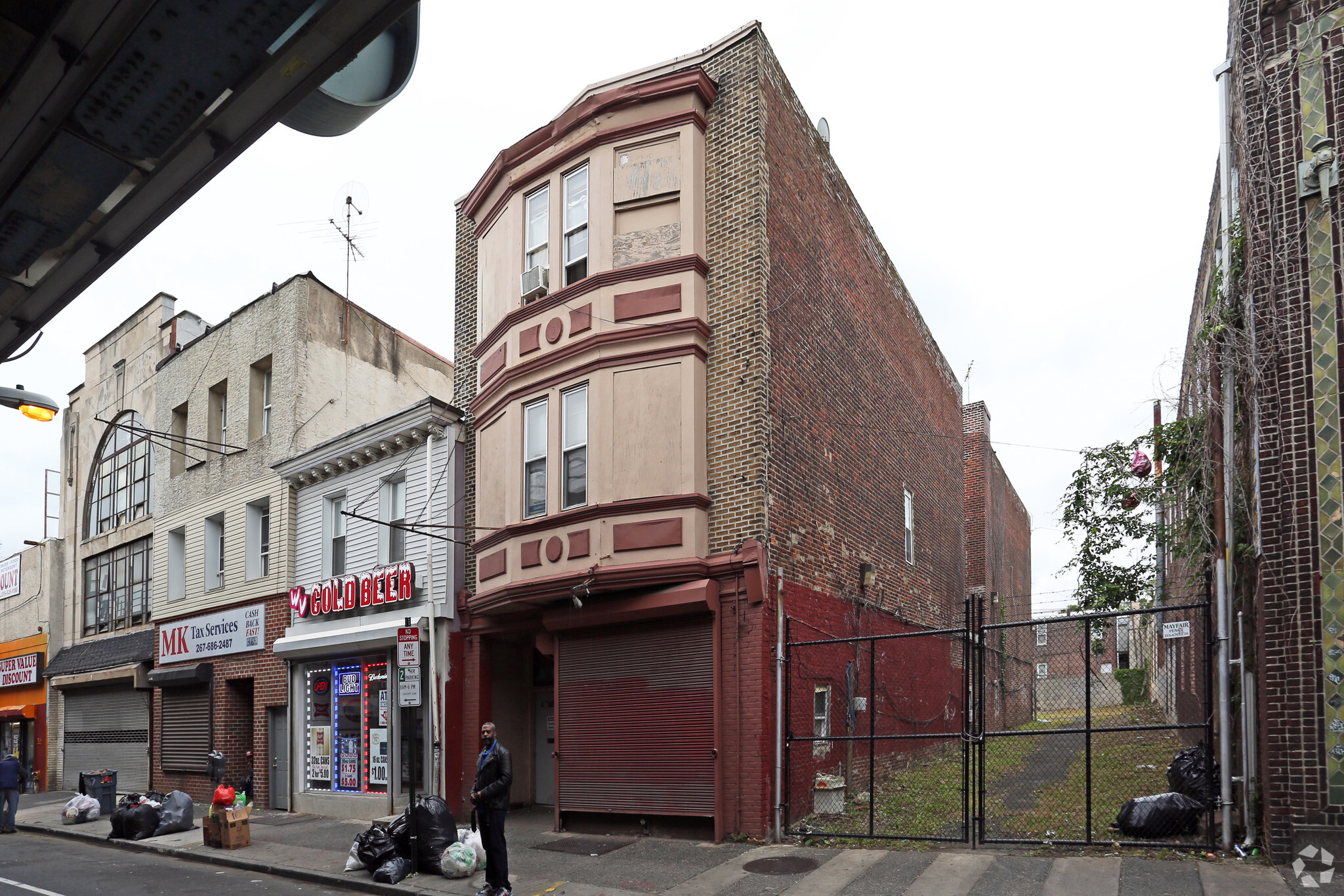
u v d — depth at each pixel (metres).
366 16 3.90
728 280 13.72
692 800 12.70
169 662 23.86
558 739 14.27
